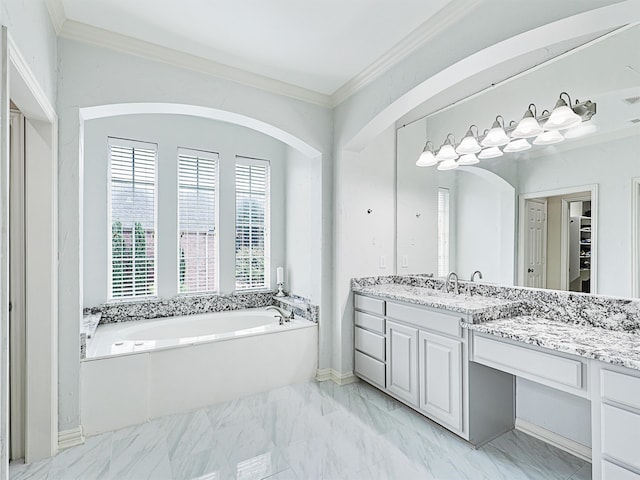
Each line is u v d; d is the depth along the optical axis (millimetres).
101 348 2363
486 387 2105
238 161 3836
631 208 1740
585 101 1877
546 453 2000
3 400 1113
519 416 2250
